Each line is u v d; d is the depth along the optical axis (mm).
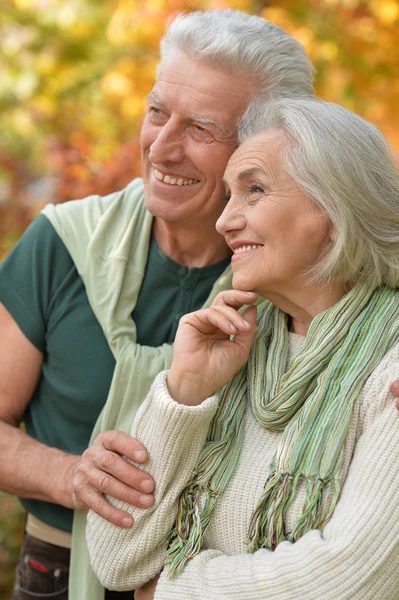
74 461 2061
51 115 4172
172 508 1758
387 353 1672
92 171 3867
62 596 2223
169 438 1727
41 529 2242
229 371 1775
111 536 1788
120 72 3963
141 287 2188
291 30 3881
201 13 2102
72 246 2191
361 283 1749
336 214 1687
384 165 1740
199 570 1669
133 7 3965
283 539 1643
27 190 4453
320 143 1691
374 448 1586
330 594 1523
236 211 1779
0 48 4410
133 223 2227
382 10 3893
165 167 2051
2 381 2182
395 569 1539
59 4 4324
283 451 1663
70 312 2162
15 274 2205
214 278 2197
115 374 2061
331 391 1668
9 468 2107
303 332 1828
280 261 1731
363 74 3930
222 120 2002
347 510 1563
